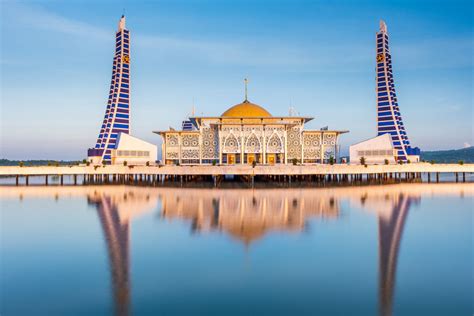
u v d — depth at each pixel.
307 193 59.88
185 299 18.84
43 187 74.00
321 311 17.61
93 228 34.16
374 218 38.31
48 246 28.17
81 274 22.14
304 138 97.88
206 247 27.52
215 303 18.41
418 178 90.62
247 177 84.62
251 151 93.31
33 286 20.41
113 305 18.22
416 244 28.36
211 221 36.66
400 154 103.50
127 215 40.47
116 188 71.12
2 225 36.00
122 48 106.88
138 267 23.28
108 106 107.69
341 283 20.75
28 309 17.80
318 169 73.44
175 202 49.84
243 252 26.23
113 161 89.62
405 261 24.31
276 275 21.92
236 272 22.41
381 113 107.44
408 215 40.31
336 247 27.45
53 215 41.22
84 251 26.69
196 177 86.25
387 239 29.80
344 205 46.88
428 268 23.00
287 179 85.19
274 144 93.94
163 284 20.69
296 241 29.12
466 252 26.25
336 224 35.25
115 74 107.00
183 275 21.94
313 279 21.30
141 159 92.00
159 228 33.72
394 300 18.67
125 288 20.16
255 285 20.53
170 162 97.44
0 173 76.25
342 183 77.75
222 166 72.25
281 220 37.06
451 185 76.62
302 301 18.59
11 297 19.06
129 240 29.58
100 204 49.03
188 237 30.38
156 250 26.80
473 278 21.39
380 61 107.94
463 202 50.53
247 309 17.80
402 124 107.38
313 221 36.62
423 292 19.55
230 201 50.38
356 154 94.50
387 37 109.69
